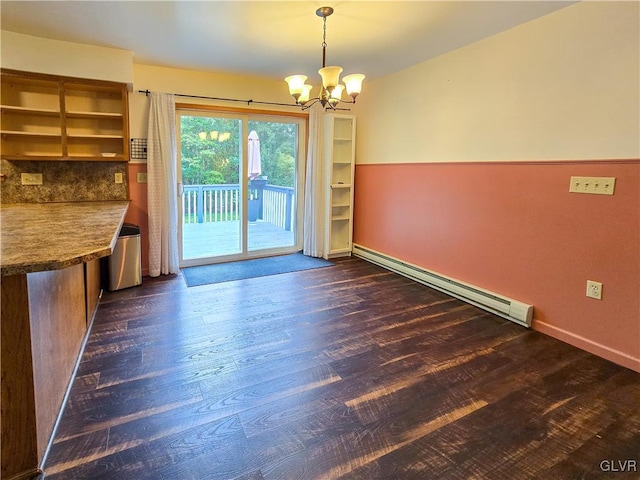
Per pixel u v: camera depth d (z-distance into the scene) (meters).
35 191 3.54
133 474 1.50
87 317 2.73
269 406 1.96
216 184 4.64
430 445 1.70
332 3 2.50
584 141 2.53
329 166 4.86
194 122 4.37
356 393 2.08
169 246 4.14
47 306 1.68
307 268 4.55
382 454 1.64
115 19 2.77
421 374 2.29
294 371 2.29
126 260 3.65
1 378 1.37
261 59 3.73
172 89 4.06
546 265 2.82
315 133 4.82
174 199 4.11
